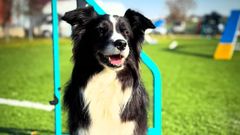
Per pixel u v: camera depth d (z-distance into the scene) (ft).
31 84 8.55
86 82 3.10
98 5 3.41
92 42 3.08
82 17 3.11
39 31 29.71
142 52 3.41
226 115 5.64
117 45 2.88
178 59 14.38
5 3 28.30
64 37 26.89
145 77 9.59
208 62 13.25
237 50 18.62
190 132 4.69
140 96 3.21
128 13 3.22
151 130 3.48
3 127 4.90
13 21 29.14
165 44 23.45
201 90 7.75
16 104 6.36
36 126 4.96
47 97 7.04
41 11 29.78
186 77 9.64
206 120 5.32
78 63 3.14
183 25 41.14
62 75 10.01
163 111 5.86
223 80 9.13
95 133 3.13
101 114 3.11
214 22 39.11
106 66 2.96
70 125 3.25
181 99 6.82
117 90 3.08
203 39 30.30
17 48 19.42
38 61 13.67
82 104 3.12
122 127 3.13
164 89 7.86
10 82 8.86
